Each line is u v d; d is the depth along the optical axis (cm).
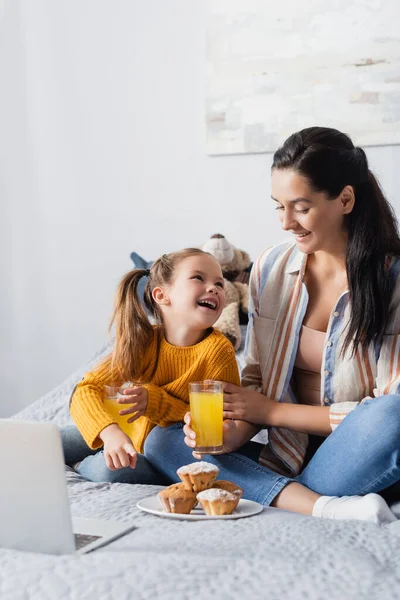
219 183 322
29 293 352
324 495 148
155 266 183
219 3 315
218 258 274
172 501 132
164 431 166
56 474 105
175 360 177
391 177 296
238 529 118
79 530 116
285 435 167
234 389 165
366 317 157
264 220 317
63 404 231
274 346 172
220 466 154
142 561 98
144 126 332
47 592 92
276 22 307
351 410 155
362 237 158
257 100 312
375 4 294
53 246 348
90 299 344
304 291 169
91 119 339
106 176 339
